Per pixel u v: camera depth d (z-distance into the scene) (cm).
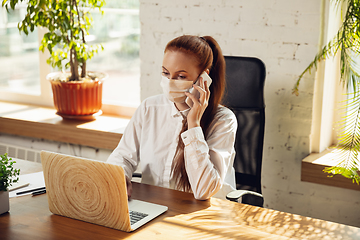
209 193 142
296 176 233
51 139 278
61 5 246
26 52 325
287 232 116
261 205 165
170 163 167
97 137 261
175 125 167
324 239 112
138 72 285
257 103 185
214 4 236
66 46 264
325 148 238
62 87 268
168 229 118
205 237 113
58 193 125
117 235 114
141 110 177
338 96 238
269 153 237
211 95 162
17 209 132
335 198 223
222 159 152
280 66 225
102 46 267
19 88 338
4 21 326
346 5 219
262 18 224
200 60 151
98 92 277
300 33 217
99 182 116
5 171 128
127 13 276
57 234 115
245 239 112
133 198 142
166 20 251
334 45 195
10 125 291
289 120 229
